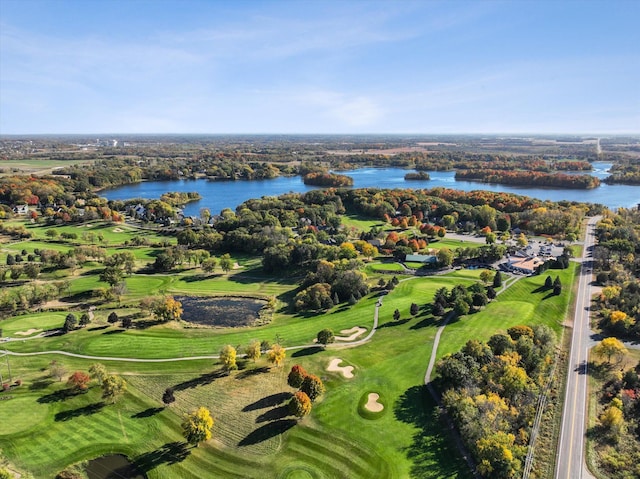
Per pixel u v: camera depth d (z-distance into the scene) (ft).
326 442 238.68
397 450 233.14
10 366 311.88
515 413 247.91
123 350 336.90
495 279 461.37
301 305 424.87
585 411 262.06
